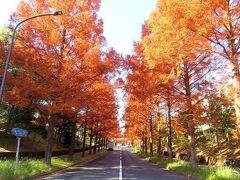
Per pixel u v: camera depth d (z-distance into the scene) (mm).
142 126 50219
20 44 18562
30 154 27453
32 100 19219
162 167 26312
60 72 18625
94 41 19953
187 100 17531
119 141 156125
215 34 11586
